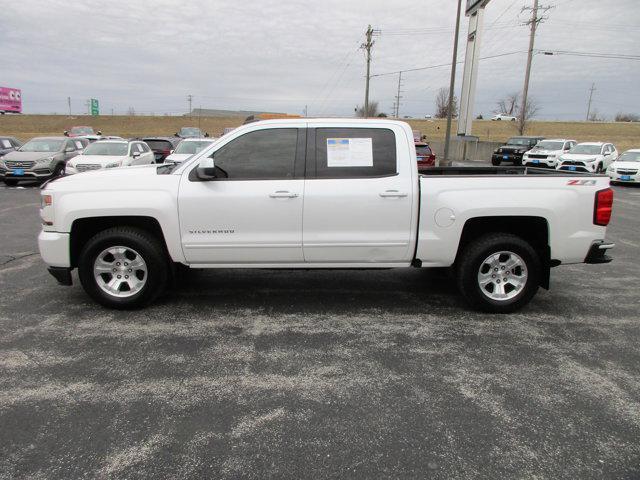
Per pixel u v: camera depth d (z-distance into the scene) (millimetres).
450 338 4137
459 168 5844
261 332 4211
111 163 14711
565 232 4508
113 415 2941
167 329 4246
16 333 4129
